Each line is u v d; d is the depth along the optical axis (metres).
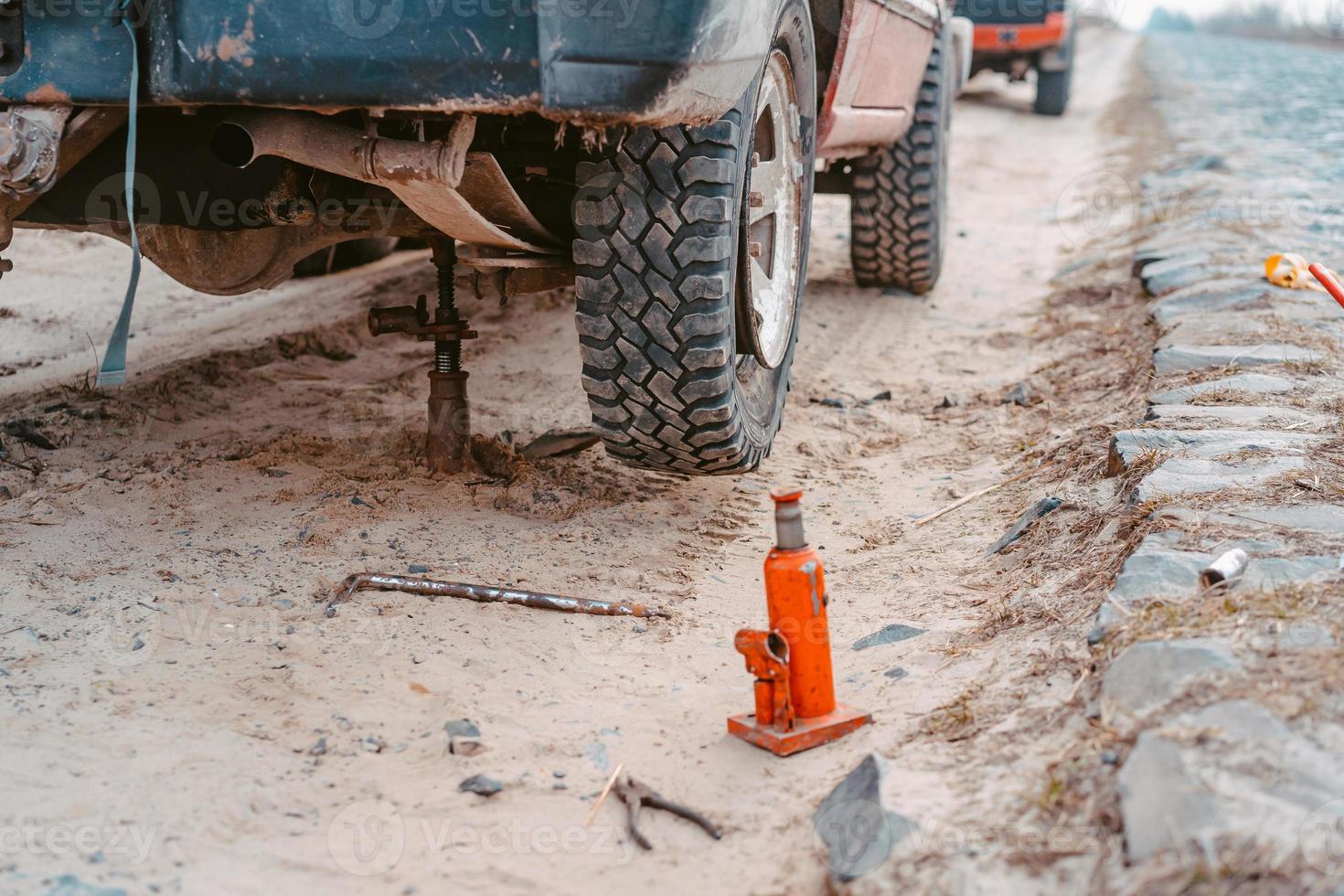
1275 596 2.50
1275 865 1.82
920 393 5.69
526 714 2.77
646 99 2.66
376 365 5.62
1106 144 15.30
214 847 2.26
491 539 3.69
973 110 18.38
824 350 6.35
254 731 2.63
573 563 3.57
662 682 2.95
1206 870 1.84
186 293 7.19
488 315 6.55
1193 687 2.23
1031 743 2.35
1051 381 5.65
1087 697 2.41
